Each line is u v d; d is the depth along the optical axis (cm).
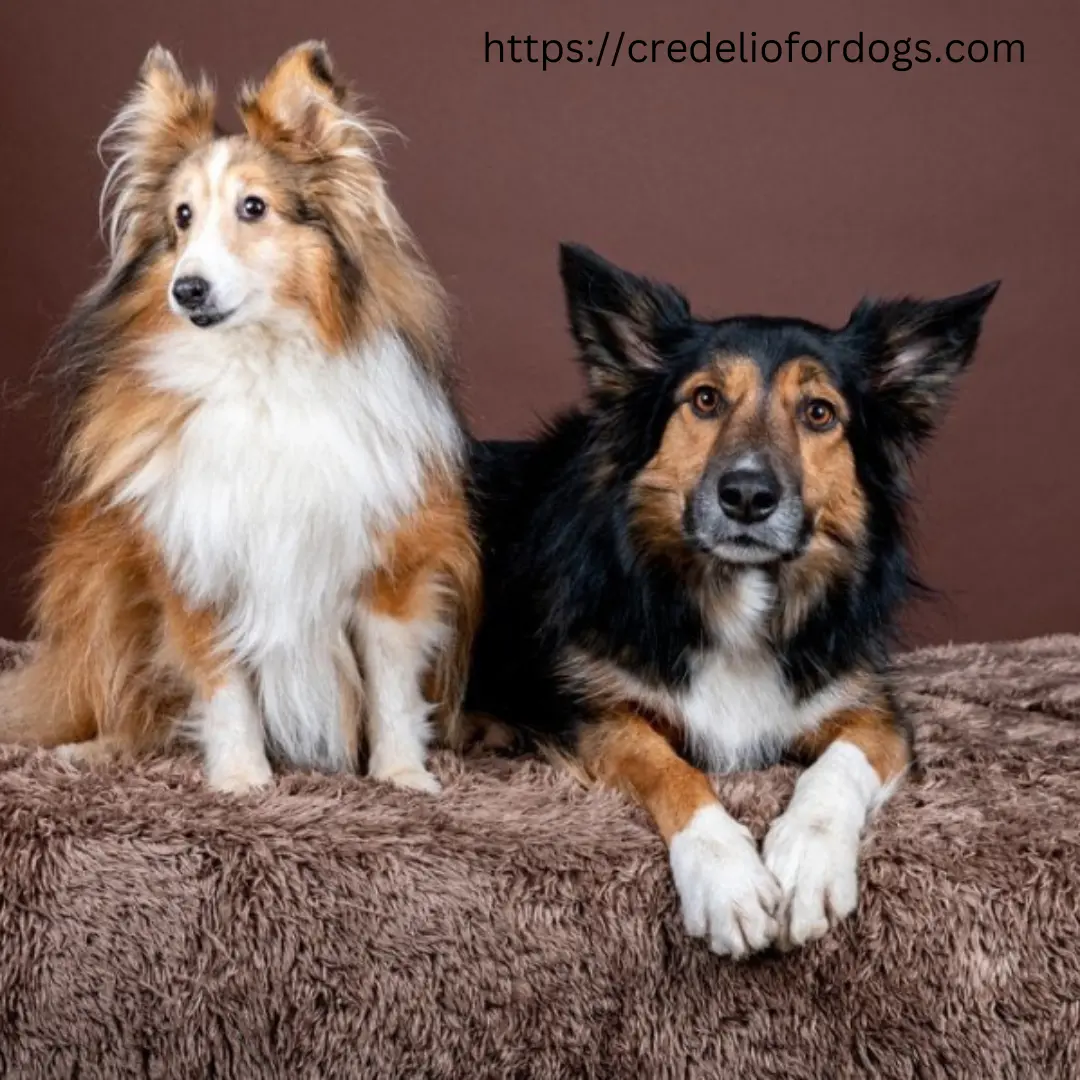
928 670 332
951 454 410
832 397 232
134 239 233
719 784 229
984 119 399
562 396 405
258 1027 202
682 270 404
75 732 258
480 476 278
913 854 206
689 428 233
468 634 256
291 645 233
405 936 203
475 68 394
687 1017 203
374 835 209
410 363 236
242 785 227
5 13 382
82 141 386
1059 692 305
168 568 229
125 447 227
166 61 239
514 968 203
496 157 397
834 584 240
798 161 401
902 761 237
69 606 251
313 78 229
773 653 240
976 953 202
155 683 247
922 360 244
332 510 225
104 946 202
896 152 400
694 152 400
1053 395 410
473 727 268
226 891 203
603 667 243
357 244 229
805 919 192
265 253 219
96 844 205
